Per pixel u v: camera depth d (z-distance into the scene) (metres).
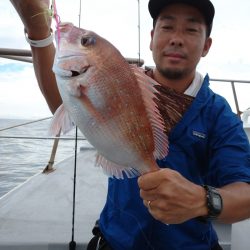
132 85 0.49
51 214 1.11
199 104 0.73
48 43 0.64
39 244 0.92
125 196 0.75
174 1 0.71
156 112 0.50
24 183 1.42
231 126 0.72
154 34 0.75
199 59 0.74
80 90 0.47
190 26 0.71
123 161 0.49
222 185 0.65
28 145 4.54
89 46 0.47
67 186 1.39
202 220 0.55
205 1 0.70
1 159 3.56
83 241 0.94
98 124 0.48
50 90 0.69
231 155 0.67
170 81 0.76
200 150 0.73
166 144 0.51
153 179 0.47
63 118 0.51
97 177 1.51
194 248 0.74
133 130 0.48
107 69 0.47
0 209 1.14
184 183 0.49
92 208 1.18
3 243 0.91
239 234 1.03
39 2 0.59
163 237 0.73
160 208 0.48
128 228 0.75
